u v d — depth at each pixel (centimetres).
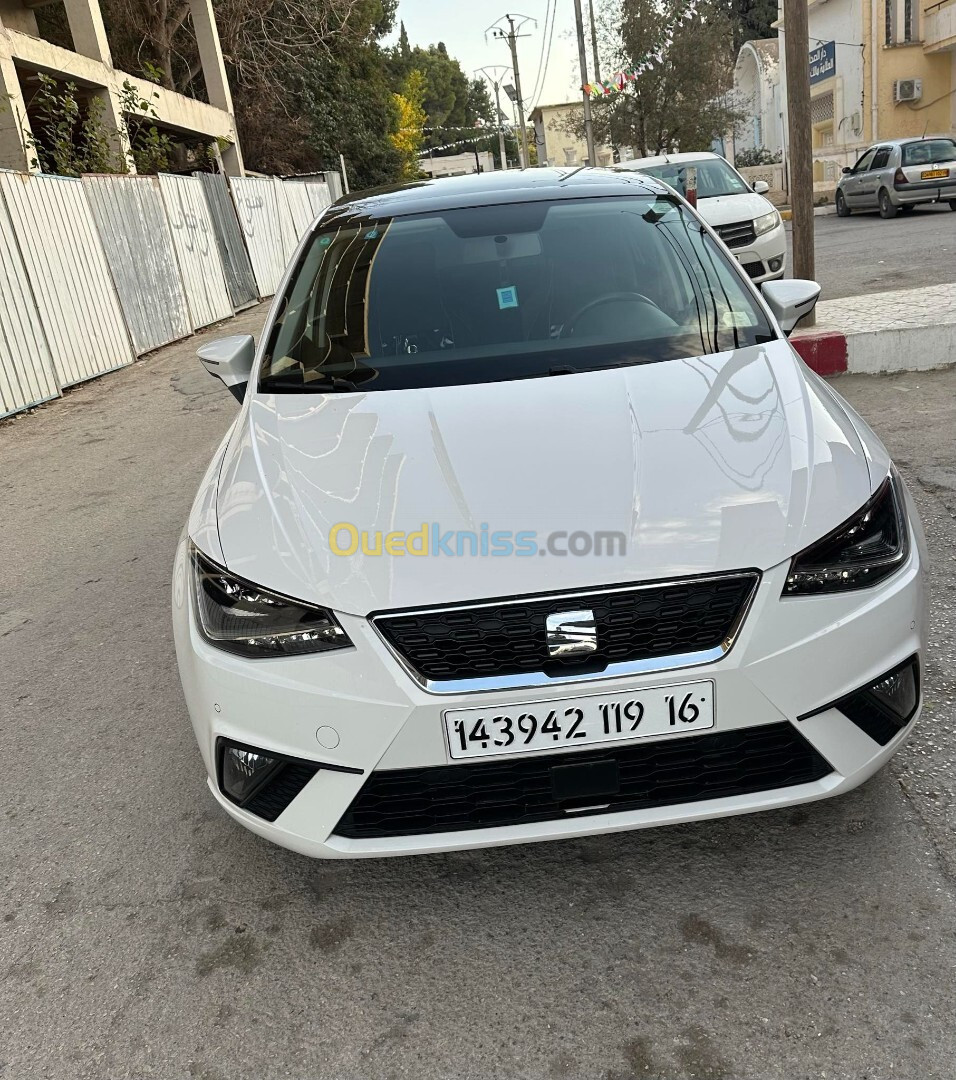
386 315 299
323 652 189
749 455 210
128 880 239
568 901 215
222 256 1502
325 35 2631
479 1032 183
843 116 2875
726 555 186
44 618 418
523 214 334
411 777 189
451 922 213
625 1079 170
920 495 414
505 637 184
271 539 206
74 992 205
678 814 189
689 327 280
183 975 206
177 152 1997
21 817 272
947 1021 173
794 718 188
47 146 1592
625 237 320
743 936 199
